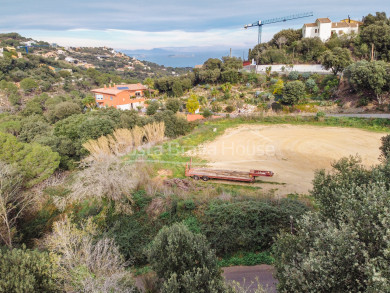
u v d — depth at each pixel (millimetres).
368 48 49875
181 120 31609
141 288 9500
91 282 7879
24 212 15602
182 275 7578
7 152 18203
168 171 19859
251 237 11820
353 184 7410
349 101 36094
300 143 24906
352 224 5797
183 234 8922
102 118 29078
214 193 15594
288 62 57656
